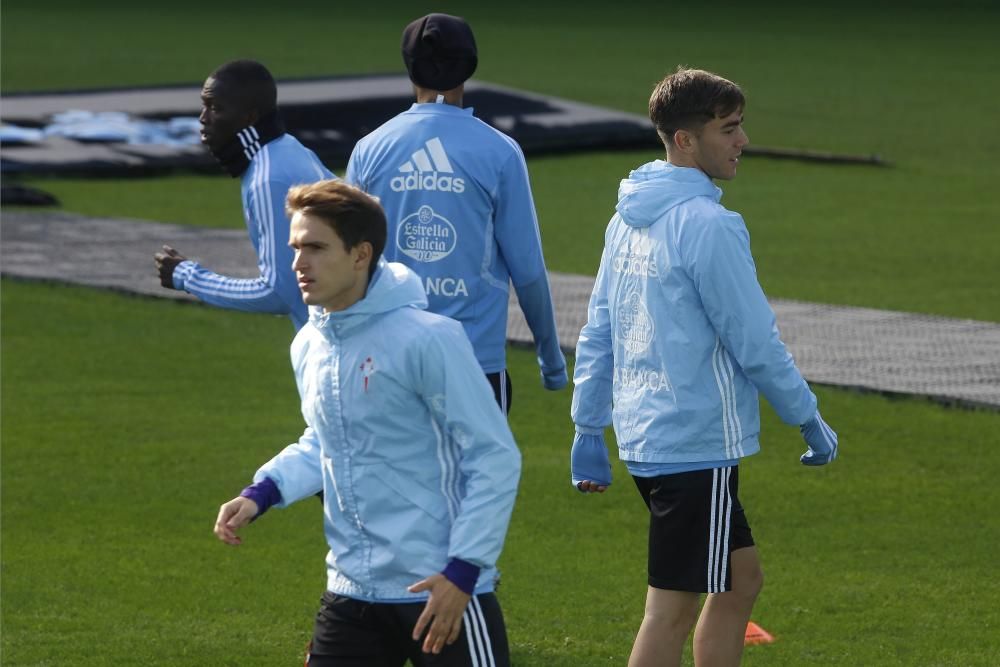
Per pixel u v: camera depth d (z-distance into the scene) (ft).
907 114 322.55
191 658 66.44
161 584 76.02
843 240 186.29
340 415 44.62
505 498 43.70
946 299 151.43
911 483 92.48
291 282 62.90
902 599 73.77
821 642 68.28
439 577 43.01
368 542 45.29
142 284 149.18
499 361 63.21
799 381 53.47
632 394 55.11
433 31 61.57
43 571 77.61
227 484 92.84
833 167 253.85
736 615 55.93
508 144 61.98
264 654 67.10
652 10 577.02
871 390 111.75
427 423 44.52
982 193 227.81
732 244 52.75
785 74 390.83
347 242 43.32
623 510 88.12
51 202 203.92
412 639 44.80
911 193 227.20
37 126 261.44
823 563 78.89
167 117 275.18
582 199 219.20
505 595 74.13
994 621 70.85
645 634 54.80
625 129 279.28
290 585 76.18
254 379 118.83
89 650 67.21
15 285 149.79
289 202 43.93
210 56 411.95
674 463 53.88
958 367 119.14
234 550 81.41
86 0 580.71
